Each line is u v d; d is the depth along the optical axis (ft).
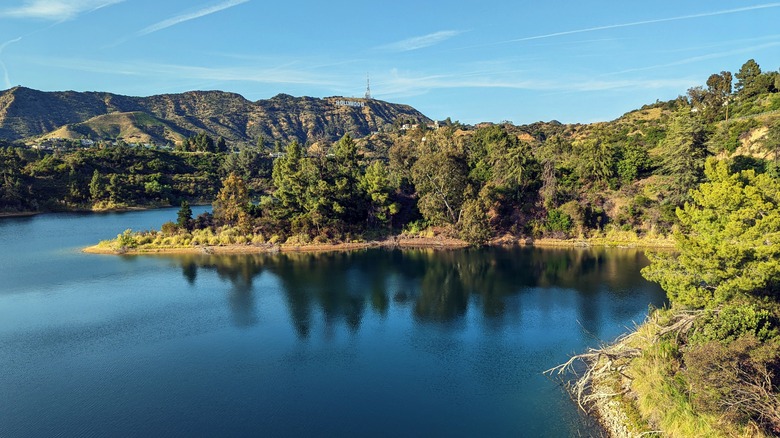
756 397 65.82
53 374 111.86
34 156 555.69
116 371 113.29
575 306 154.92
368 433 86.58
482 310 154.20
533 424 87.86
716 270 87.45
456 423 89.35
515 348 123.54
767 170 220.84
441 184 272.10
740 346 69.77
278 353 123.13
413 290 180.65
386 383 106.01
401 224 293.23
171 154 643.04
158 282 195.72
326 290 182.09
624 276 191.11
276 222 276.00
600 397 92.99
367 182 287.89
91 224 368.48
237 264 229.04
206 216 299.58
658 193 256.32
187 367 115.24
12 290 184.34
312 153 507.30
